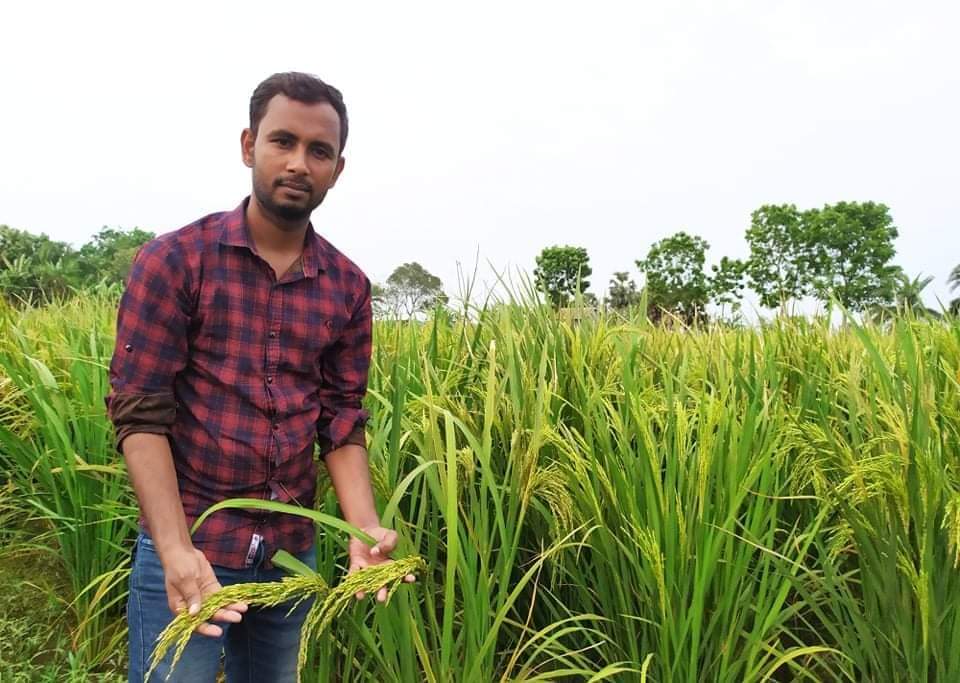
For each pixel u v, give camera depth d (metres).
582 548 2.71
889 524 2.16
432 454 2.24
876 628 2.23
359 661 2.46
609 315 3.83
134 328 1.70
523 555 2.86
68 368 3.93
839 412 2.89
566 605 2.78
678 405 2.34
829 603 2.47
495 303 3.68
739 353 3.43
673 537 2.12
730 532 2.08
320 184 1.81
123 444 1.67
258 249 1.84
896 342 3.24
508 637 2.79
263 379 1.85
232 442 1.80
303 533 1.98
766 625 2.19
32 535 3.88
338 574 2.82
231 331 1.80
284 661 2.06
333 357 2.11
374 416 2.81
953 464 2.30
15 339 3.88
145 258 1.73
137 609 1.82
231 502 1.64
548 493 2.25
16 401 3.84
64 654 2.98
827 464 2.48
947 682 2.11
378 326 3.99
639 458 2.31
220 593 1.44
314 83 1.78
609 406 2.53
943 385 2.93
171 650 1.79
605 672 2.08
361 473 2.04
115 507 3.05
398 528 2.15
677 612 2.16
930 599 2.08
